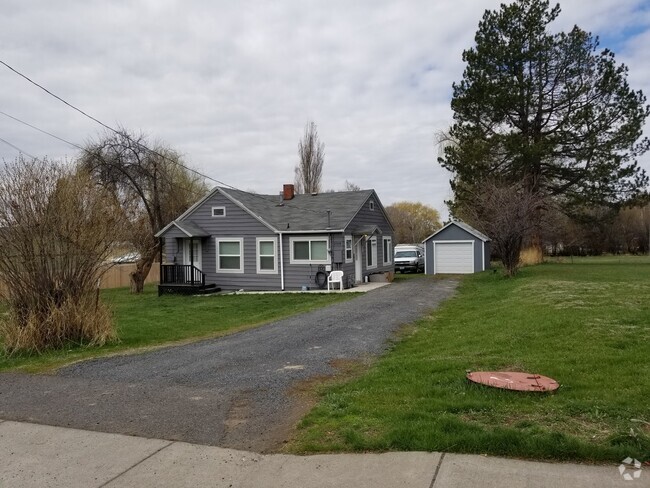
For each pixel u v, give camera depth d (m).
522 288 15.46
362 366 7.34
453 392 5.44
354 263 22.70
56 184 9.65
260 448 4.38
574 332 8.08
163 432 4.88
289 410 5.39
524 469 3.67
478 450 3.98
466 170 29.44
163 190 26.23
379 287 21.00
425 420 4.59
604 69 28.16
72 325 9.80
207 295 21.20
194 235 22.09
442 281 23.19
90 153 22.30
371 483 3.62
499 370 6.27
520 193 23.19
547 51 28.44
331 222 21.61
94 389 6.60
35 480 3.96
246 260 22.44
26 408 5.85
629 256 46.22
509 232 20.75
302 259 21.47
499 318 10.30
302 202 24.92
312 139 39.81
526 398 5.09
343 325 11.12
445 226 30.25
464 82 30.75
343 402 5.39
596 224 30.81
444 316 11.93
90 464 4.22
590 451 3.78
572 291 13.42
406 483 3.58
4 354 9.14
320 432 4.59
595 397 5.00
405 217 72.44
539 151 27.02
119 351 9.26
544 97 28.94
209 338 10.48
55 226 9.54
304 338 9.77
